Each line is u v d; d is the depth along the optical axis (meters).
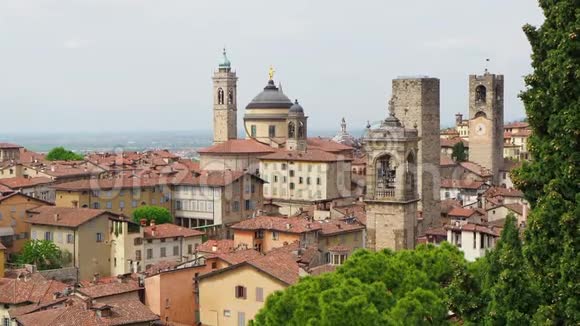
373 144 118.19
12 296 123.81
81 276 171.12
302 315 69.69
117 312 111.06
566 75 54.12
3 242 186.00
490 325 55.25
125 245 170.38
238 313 124.06
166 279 130.75
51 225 176.38
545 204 54.19
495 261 59.72
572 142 53.81
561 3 55.22
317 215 197.12
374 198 118.50
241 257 139.50
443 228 162.88
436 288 77.25
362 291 71.25
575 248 52.69
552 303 53.78
